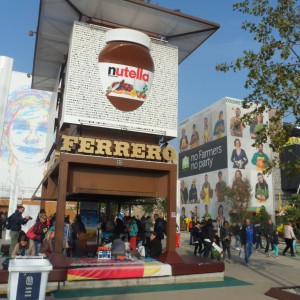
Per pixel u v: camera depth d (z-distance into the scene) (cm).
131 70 1259
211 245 1528
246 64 936
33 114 5619
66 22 1334
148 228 1717
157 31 1427
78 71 1200
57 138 1512
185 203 6844
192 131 6894
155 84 1309
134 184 1205
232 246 2445
